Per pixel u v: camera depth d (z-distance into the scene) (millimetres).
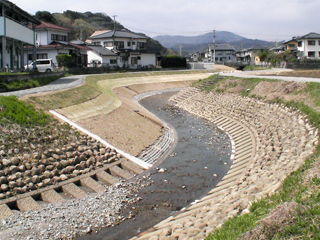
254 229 7680
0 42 33188
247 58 109875
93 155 17688
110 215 12805
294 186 9906
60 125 19047
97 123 22203
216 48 116188
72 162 16250
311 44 74750
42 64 42219
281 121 22344
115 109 27484
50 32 54031
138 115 28656
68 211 12719
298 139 17156
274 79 32281
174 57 78125
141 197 14555
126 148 20109
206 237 8695
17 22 32906
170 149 22234
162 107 39500
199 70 71312
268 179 12594
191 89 44719
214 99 36938
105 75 48938
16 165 14344
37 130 17172
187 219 11148
